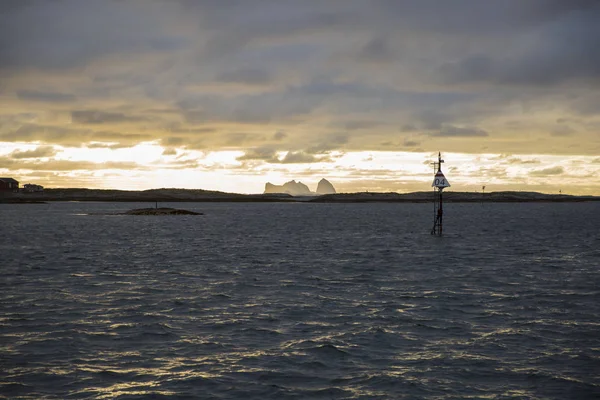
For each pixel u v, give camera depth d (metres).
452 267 47.56
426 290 35.44
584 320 26.86
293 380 18.72
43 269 45.75
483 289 35.81
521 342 22.98
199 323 26.23
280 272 44.25
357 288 36.25
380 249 65.12
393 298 32.62
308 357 21.05
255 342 23.03
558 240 78.25
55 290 35.22
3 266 47.69
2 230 101.50
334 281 39.38
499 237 84.75
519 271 44.81
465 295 33.56
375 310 29.16
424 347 22.30
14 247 66.81
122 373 19.31
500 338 23.59
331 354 21.39
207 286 37.00
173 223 131.62
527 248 65.81
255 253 60.12
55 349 21.98
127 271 44.69
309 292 34.69
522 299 32.22
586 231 99.06
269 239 81.44
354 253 60.28
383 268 46.88
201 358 20.95
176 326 25.64
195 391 17.77
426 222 140.12
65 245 70.00
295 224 129.25
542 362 20.47
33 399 17.06
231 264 49.72
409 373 19.34
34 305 30.33
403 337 23.73
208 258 54.84
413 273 43.69
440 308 29.66
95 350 21.91
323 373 19.38
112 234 91.81
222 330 24.95
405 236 87.81
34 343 22.77
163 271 44.72
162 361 20.61
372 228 111.69
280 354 21.41
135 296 33.16
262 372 19.42
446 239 81.12
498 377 18.95
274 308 29.69
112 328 25.22
